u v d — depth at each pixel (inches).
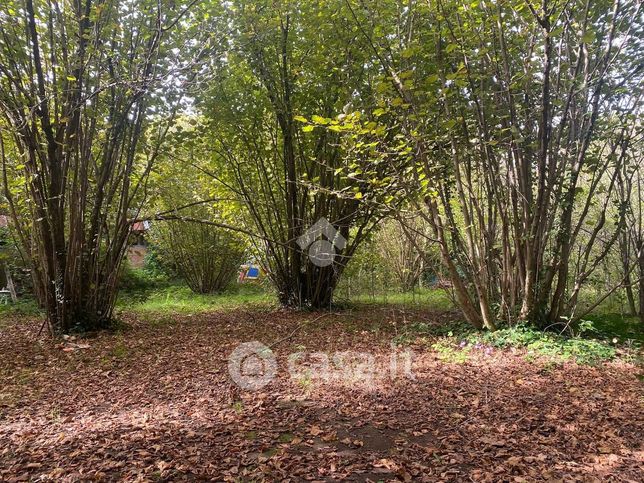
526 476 128.4
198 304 548.4
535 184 298.5
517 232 287.9
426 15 254.8
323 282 473.4
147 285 698.8
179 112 356.2
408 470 133.9
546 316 295.9
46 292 331.6
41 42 314.0
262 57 385.7
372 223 518.3
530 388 201.6
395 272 647.8
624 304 409.4
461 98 280.5
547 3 234.2
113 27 294.7
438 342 289.4
